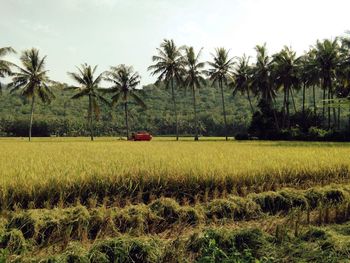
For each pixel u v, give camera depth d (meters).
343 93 52.28
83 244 6.81
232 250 6.16
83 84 51.47
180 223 8.11
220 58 54.75
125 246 6.18
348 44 41.53
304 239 6.94
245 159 13.44
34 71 46.47
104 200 8.77
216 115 89.31
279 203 9.44
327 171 12.09
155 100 99.44
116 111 88.62
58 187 8.61
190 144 31.86
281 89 60.59
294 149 21.00
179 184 9.86
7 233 6.55
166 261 6.12
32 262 5.79
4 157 14.91
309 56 52.56
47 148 23.77
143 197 9.52
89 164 11.63
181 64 50.88
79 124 81.12
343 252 6.07
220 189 10.20
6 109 82.12
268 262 5.80
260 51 56.09
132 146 26.77
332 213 8.79
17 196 8.18
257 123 56.59
